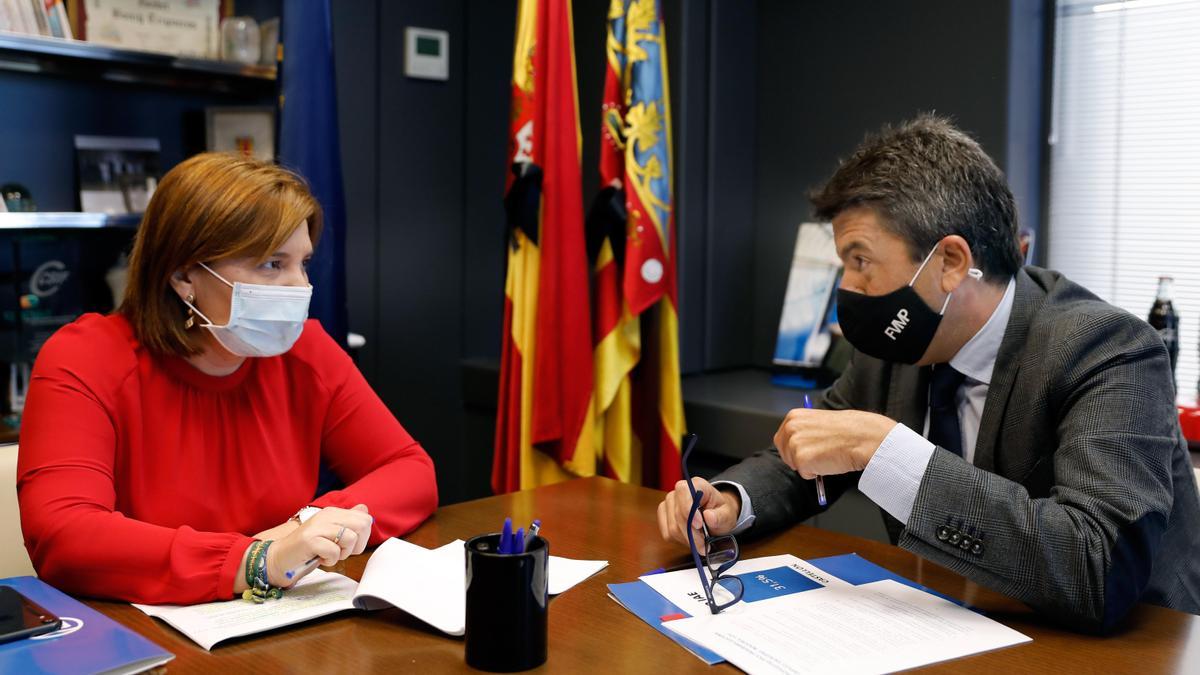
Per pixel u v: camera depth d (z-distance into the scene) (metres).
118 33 2.65
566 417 2.59
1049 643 1.03
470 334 3.50
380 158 3.21
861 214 1.28
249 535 1.39
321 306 2.56
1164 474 1.15
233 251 1.29
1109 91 2.66
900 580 1.20
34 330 2.67
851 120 3.01
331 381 1.52
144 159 2.81
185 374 1.36
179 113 2.92
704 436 2.72
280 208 1.32
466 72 3.40
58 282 2.72
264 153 2.84
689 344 3.12
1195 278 2.54
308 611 1.08
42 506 1.19
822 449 1.19
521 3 2.64
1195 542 1.29
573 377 2.58
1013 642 1.02
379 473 1.45
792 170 3.17
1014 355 1.31
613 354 2.60
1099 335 1.24
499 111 3.51
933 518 1.12
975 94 2.72
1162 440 1.16
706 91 3.08
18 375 2.63
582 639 1.02
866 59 2.96
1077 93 2.72
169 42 2.73
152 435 1.33
